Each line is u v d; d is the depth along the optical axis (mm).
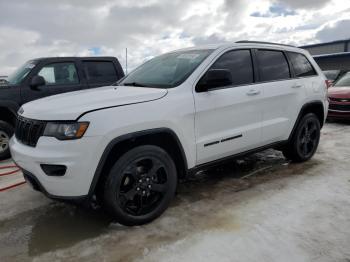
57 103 2912
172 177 3096
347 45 32406
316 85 4684
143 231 2871
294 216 3074
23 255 2566
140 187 2908
